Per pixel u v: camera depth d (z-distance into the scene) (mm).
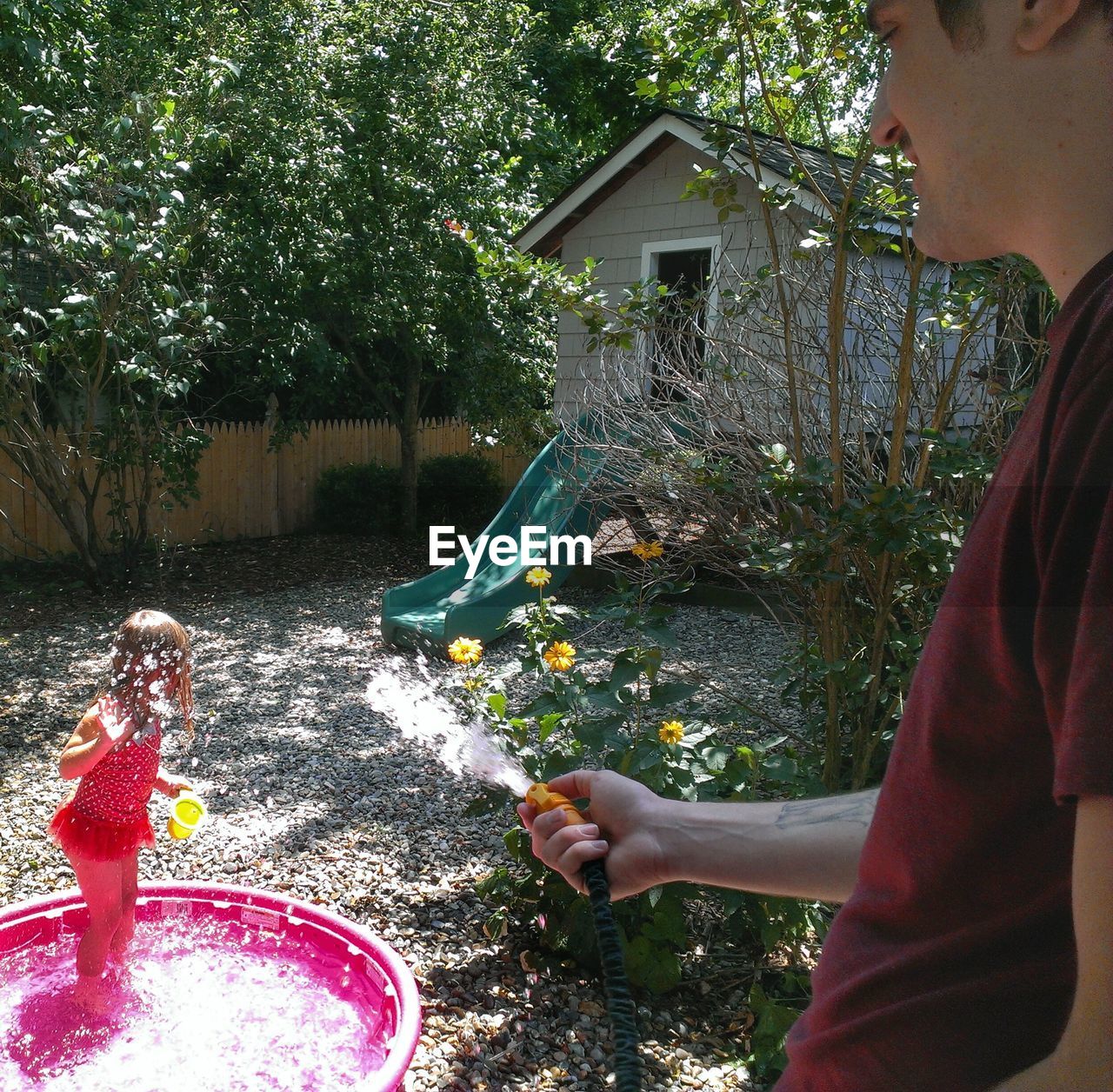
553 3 18375
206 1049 2857
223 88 10258
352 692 7066
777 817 1050
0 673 7434
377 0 12062
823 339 5434
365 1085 2393
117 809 3150
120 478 10523
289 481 14070
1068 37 639
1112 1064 517
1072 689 539
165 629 3287
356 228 12078
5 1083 2740
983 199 700
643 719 5566
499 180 12547
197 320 10102
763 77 3908
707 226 10008
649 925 3301
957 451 3605
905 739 747
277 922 3469
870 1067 766
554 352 13695
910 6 721
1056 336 651
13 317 9336
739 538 4012
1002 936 704
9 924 3377
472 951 3557
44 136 8344
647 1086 2867
